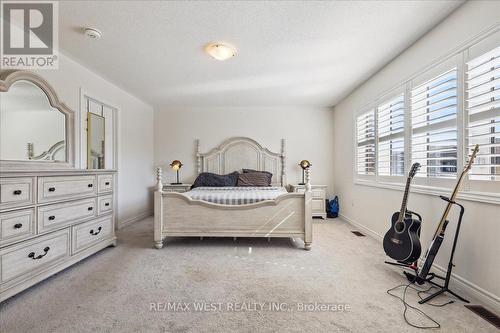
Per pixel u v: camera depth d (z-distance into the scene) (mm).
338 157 4668
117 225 3734
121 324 1447
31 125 2299
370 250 2777
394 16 2010
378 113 3152
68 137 2713
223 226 2867
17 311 1574
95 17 2025
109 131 3707
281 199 2859
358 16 2010
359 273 2162
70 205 2201
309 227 2799
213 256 2592
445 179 2049
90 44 2475
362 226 3627
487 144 1649
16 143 2170
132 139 4207
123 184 3914
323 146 4941
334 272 2184
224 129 4969
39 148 2381
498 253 1593
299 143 4945
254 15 2002
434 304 1665
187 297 1750
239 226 2867
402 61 2635
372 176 3344
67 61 2766
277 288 1887
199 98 4387
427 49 2246
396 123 2795
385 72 2975
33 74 2289
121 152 3865
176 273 2158
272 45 2488
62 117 2652
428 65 2227
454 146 1948
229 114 4961
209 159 4922
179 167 4660
